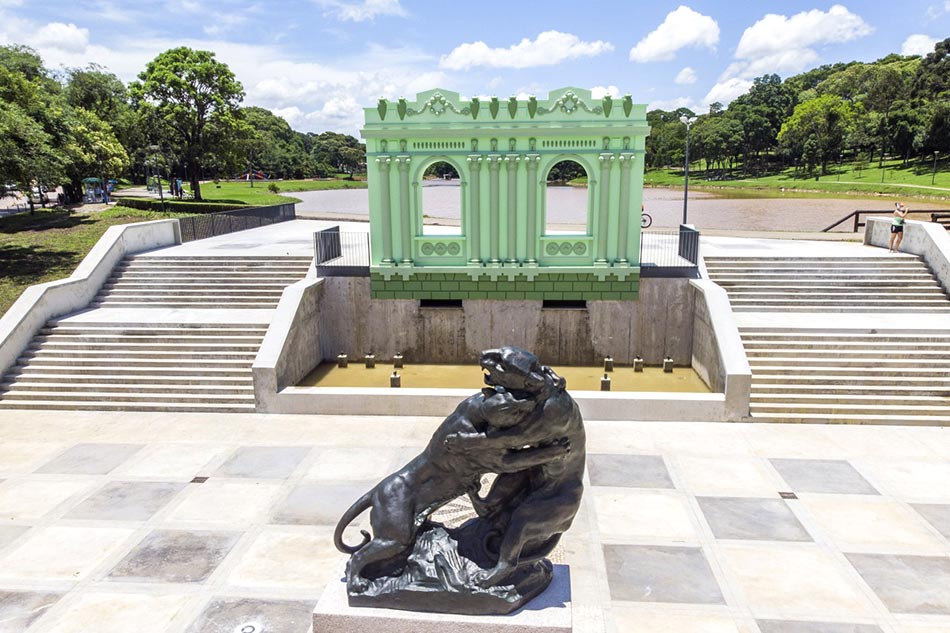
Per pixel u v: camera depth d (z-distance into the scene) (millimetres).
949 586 8883
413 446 13758
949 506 11109
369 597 6891
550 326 20141
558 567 7707
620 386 18047
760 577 9117
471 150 18688
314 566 9484
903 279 20000
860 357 16266
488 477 12383
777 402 15219
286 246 25359
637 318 19859
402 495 7078
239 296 20578
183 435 14445
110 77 54500
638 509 11070
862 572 9219
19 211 41531
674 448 13531
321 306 20406
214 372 16703
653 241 25156
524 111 18344
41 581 9133
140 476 12453
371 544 7074
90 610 8492
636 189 18672
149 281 21391
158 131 47969
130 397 16188
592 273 19312
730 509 11055
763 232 30578
